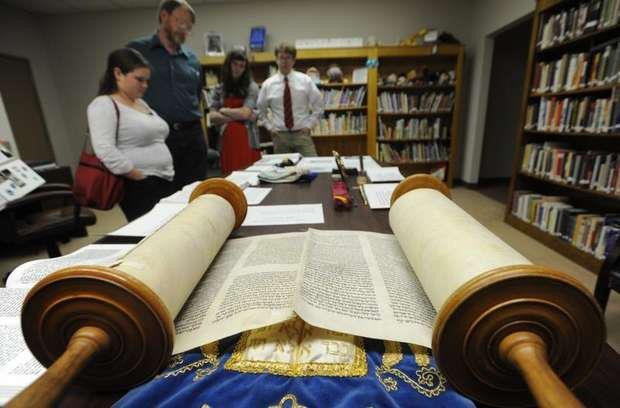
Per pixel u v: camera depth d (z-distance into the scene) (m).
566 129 2.15
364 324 0.38
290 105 2.74
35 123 3.85
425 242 0.42
